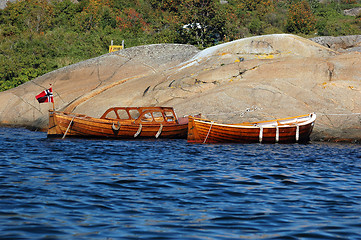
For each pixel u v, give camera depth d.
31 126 111.69
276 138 86.44
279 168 56.94
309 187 45.72
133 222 32.91
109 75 133.62
